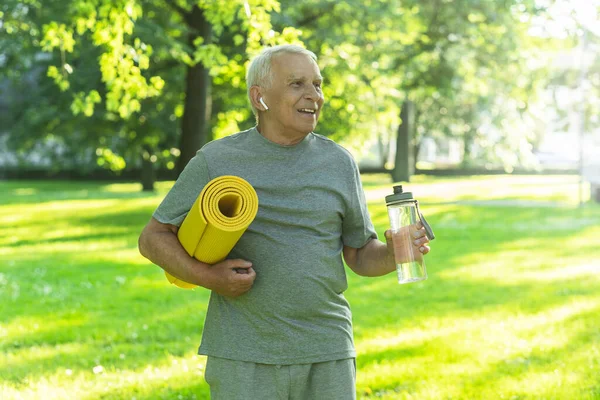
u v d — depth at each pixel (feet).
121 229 58.75
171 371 20.67
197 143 59.06
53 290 33.47
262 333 9.80
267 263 9.84
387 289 33.01
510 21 69.82
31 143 95.04
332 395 9.92
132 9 29.01
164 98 71.20
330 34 55.21
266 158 10.00
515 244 47.60
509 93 82.17
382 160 161.99
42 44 31.96
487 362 20.70
